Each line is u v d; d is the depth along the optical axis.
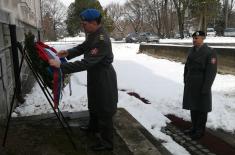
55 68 2.74
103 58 2.83
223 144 3.67
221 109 4.80
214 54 3.58
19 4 6.75
